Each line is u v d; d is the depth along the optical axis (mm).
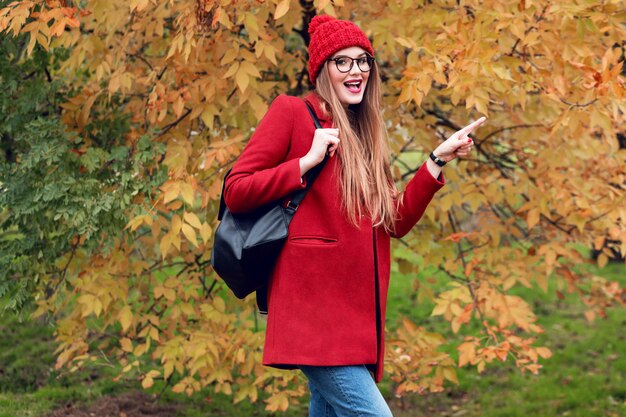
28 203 3340
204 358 3590
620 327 6898
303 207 2221
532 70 3281
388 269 2381
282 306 2189
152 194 3359
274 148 2223
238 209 2211
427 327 6887
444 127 4426
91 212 3232
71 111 3557
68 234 3355
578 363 5938
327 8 2947
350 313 2197
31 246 3488
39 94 3484
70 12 3000
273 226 2178
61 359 3775
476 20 3180
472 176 4246
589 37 3566
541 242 4180
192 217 3119
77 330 3861
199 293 4395
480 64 2898
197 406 4746
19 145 3883
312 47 2355
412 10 3494
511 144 4410
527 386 5434
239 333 3764
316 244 2189
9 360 5387
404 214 2381
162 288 3697
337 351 2156
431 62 3004
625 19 3182
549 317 7316
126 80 3342
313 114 2305
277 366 2256
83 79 3963
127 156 3467
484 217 4016
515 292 8180
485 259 3941
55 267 3719
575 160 4031
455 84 2984
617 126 3959
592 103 3129
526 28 3254
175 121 3619
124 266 3684
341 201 2217
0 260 3486
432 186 2326
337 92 2350
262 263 2295
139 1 3000
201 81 3285
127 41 3598
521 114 4027
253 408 4824
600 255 4066
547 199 3719
